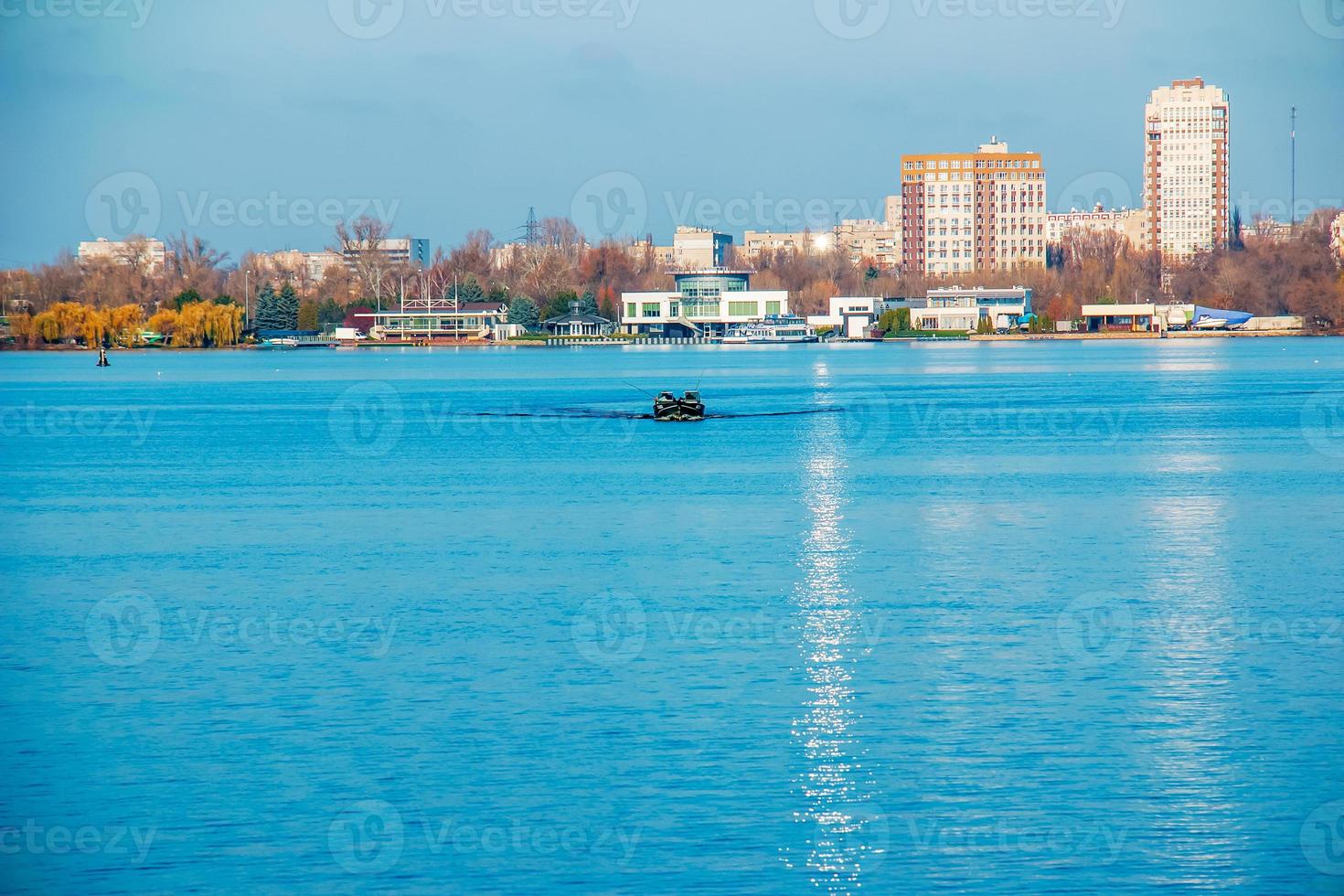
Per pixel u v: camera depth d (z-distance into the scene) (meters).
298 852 62.16
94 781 69.56
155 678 85.94
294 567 121.25
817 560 121.88
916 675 84.50
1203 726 74.88
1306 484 171.50
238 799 67.38
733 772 69.56
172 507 161.62
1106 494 163.38
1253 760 70.31
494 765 70.81
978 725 75.56
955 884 58.84
